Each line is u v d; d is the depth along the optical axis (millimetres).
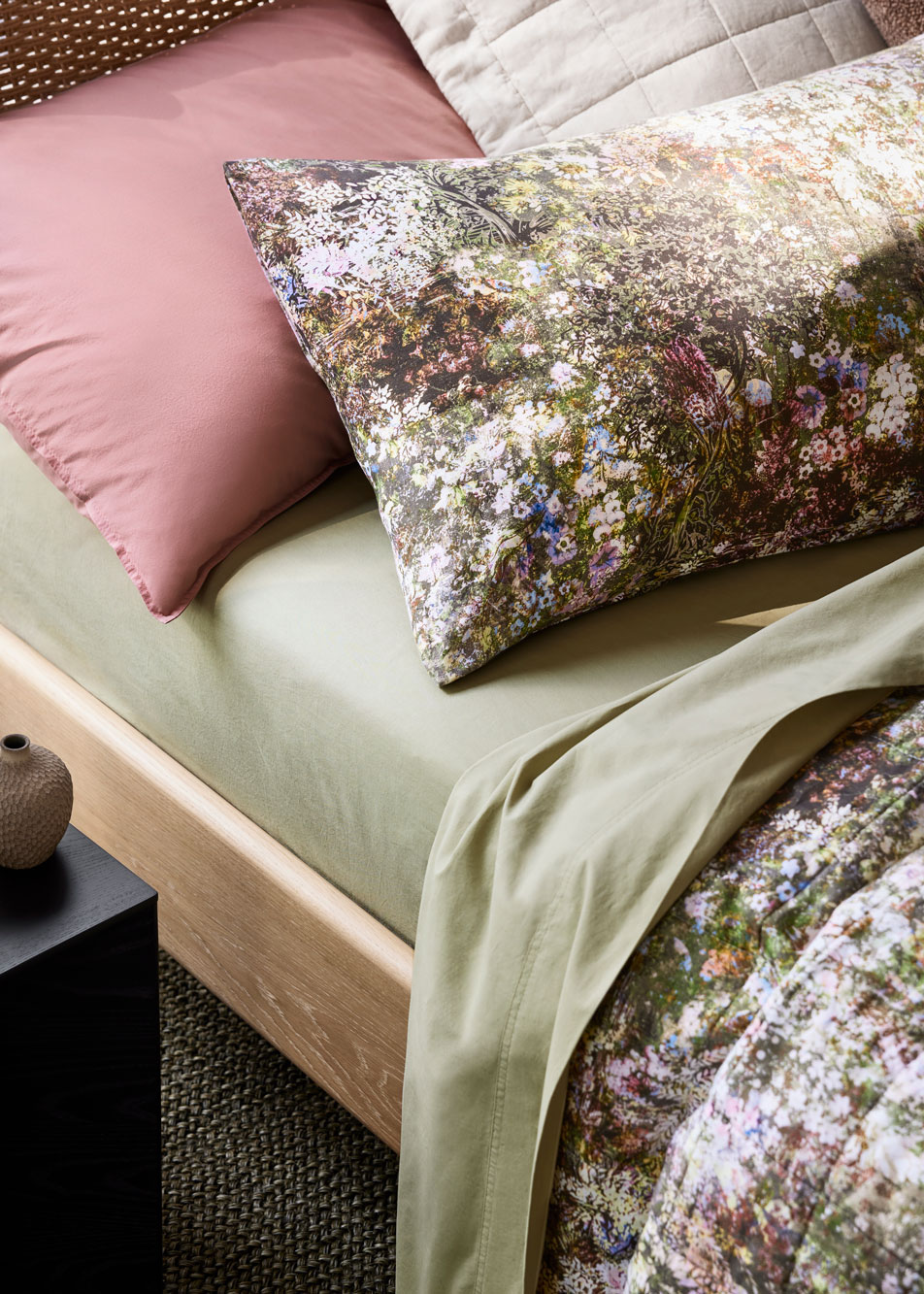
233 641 1070
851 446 1107
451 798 892
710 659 890
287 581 1082
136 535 1095
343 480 1229
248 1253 1113
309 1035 1096
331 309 1047
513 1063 781
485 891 851
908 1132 618
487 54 1480
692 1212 676
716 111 1230
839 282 1113
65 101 1376
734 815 761
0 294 1205
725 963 729
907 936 681
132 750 1184
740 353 1052
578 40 1475
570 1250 801
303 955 1056
